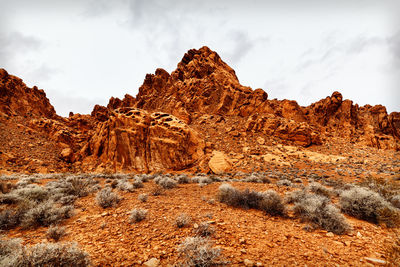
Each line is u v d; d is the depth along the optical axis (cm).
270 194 719
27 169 2617
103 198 698
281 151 3134
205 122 4225
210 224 503
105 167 2964
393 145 3875
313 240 425
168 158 2853
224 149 3241
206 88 4978
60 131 3906
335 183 1400
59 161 3197
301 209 599
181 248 349
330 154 3206
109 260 336
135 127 3027
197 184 1298
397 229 473
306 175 2008
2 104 3809
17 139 3244
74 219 568
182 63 6294
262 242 408
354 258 348
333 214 501
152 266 313
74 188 873
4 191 852
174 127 3055
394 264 311
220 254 343
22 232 463
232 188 799
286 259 339
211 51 6184
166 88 5584
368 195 597
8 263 252
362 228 496
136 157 2841
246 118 4188
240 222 530
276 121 3800
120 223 525
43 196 743
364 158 2972
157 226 496
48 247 282
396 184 932
